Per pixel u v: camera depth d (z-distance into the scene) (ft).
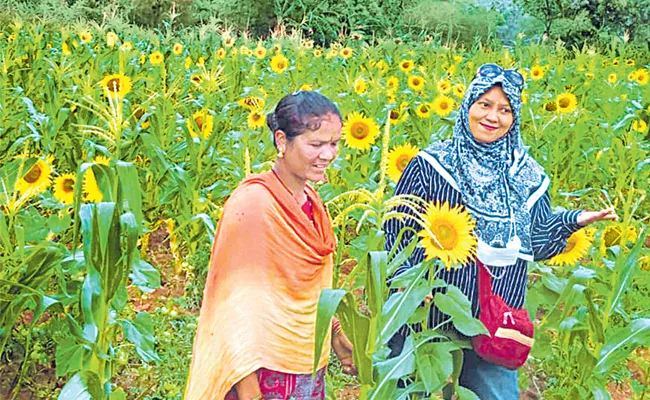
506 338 10.98
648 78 42.96
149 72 38.93
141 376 14.74
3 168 14.93
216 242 9.34
